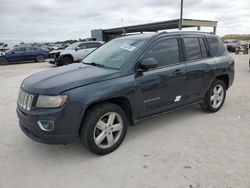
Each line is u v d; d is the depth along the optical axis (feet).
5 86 28.14
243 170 9.86
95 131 10.82
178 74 13.56
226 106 18.51
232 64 17.62
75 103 9.95
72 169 10.22
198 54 15.24
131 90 11.51
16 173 9.97
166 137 13.09
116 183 9.21
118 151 11.64
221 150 11.55
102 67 12.46
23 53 63.82
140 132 13.80
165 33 13.58
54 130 9.90
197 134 13.42
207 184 9.00
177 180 9.28
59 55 51.57
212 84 16.28
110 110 11.06
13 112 17.72
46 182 9.36
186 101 14.74
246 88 24.82
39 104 10.02
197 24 96.73
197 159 10.76
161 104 13.21
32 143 12.66
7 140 13.03
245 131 13.74
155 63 11.71
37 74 12.78
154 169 10.06
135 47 12.59
